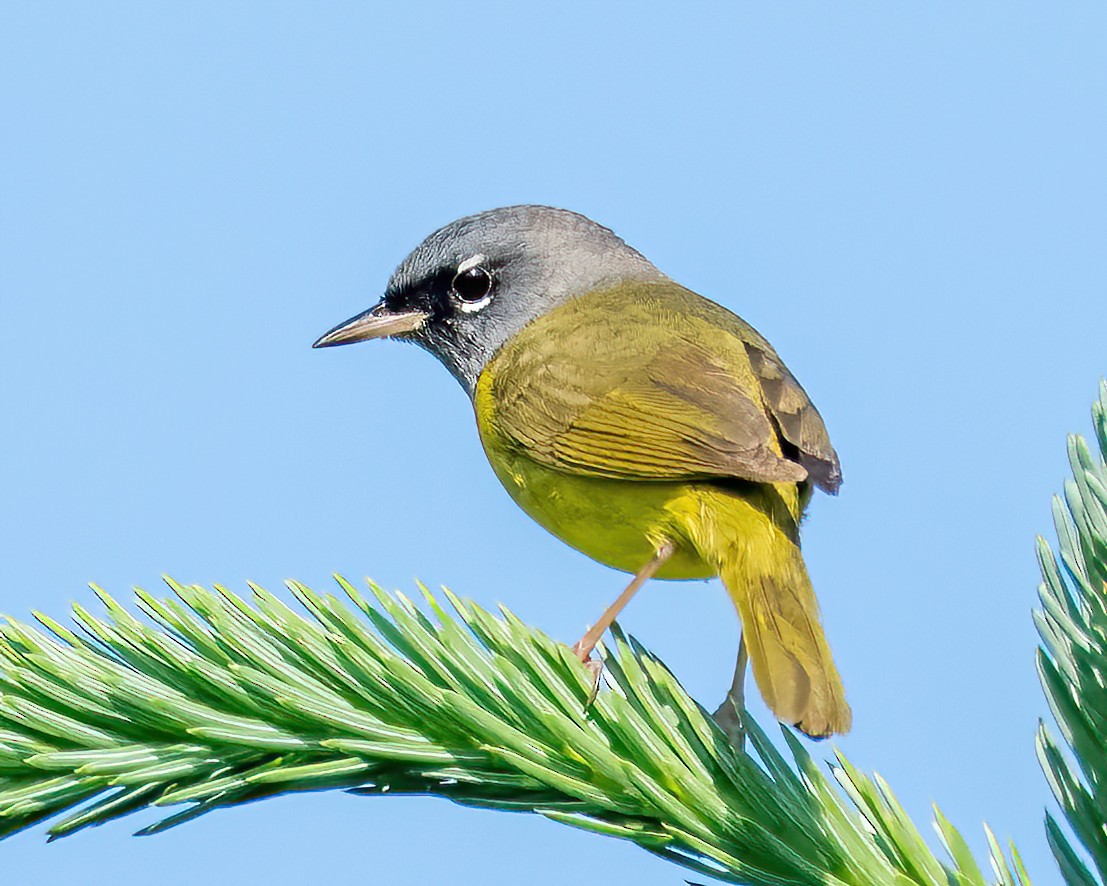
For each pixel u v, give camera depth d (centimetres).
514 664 283
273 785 283
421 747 283
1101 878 265
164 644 283
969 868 255
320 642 283
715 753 282
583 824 270
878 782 273
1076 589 274
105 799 283
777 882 273
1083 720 270
